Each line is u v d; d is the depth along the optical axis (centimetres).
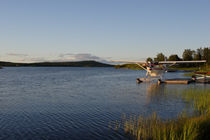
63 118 980
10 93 1906
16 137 729
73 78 4234
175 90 1975
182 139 609
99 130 793
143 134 714
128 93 1864
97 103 1366
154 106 1233
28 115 1045
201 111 1034
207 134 650
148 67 2875
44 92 1978
